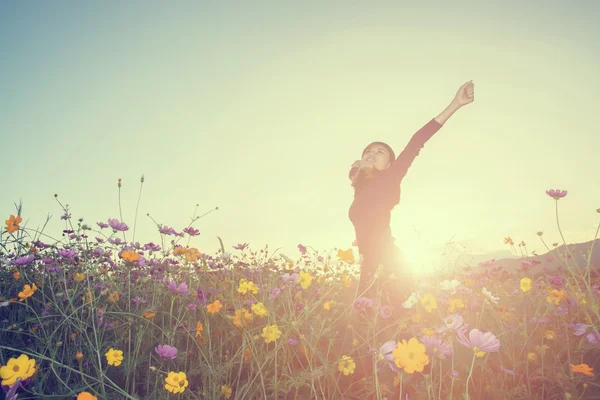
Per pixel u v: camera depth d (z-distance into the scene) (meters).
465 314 2.60
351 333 2.11
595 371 2.01
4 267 2.56
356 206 2.75
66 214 2.91
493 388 1.76
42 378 1.61
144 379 1.95
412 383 1.77
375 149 3.07
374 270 2.50
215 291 2.55
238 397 1.64
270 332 1.76
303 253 3.31
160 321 2.36
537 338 2.41
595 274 2.97
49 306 2.16
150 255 3.10
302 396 1.83
